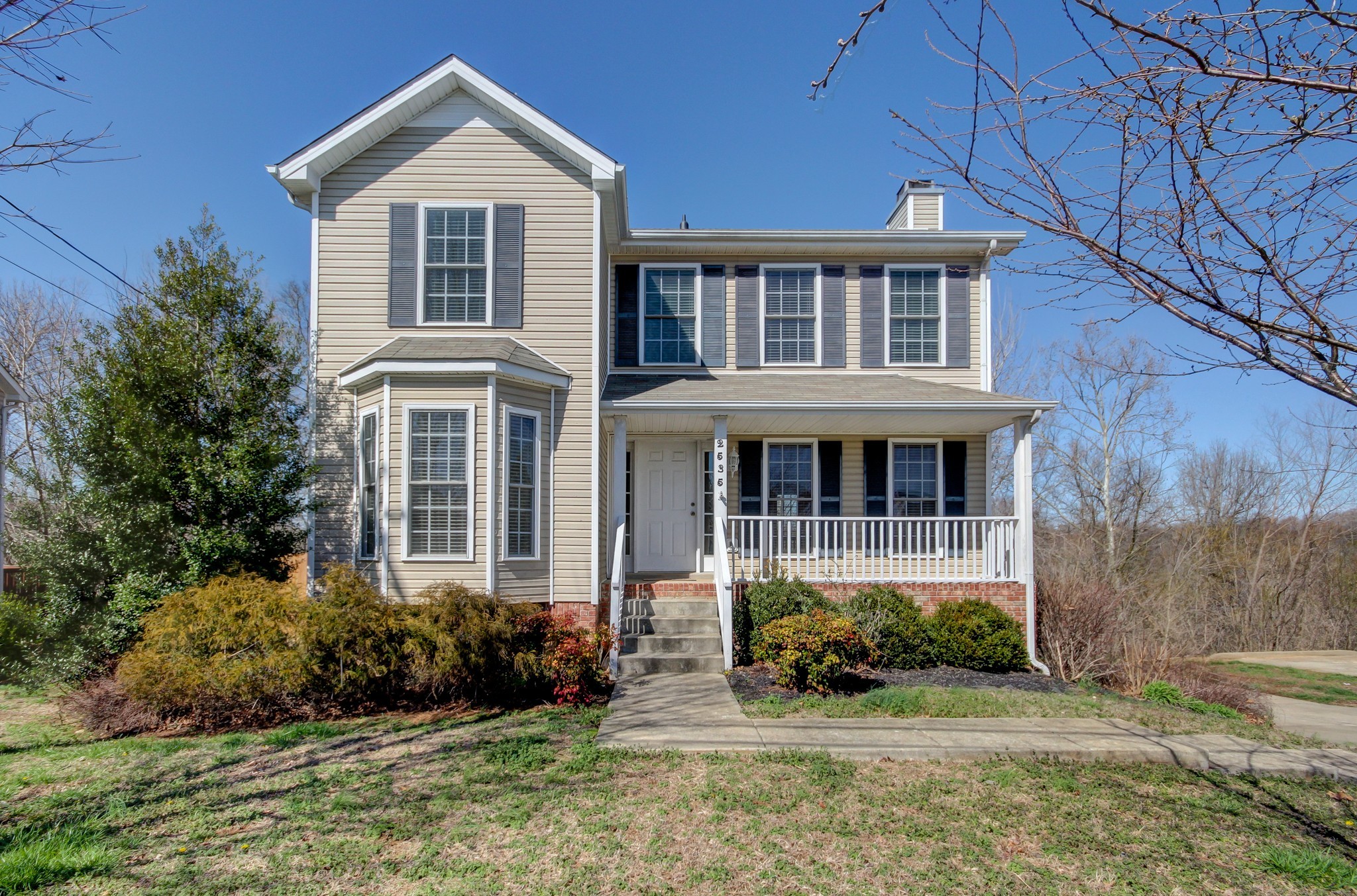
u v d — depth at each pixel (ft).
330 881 14.57
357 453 34.14
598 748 22.22
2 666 30.50
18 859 14.94
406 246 35.83
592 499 35.17
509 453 33.22
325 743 23.24
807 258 44.70
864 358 44.04
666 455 43.57
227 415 31.99
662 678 31.37
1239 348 11.75
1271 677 50.72
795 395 37.78
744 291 44.50
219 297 32.24
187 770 20.75
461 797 18.52
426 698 27.91
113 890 14.15
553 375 34.58
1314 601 88.84
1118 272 12.28
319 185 35.78
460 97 36.42
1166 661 36.63
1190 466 96.99
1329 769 22.00
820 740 23.24
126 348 31.12
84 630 28.91
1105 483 89.25
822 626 29.63
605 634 30.50
